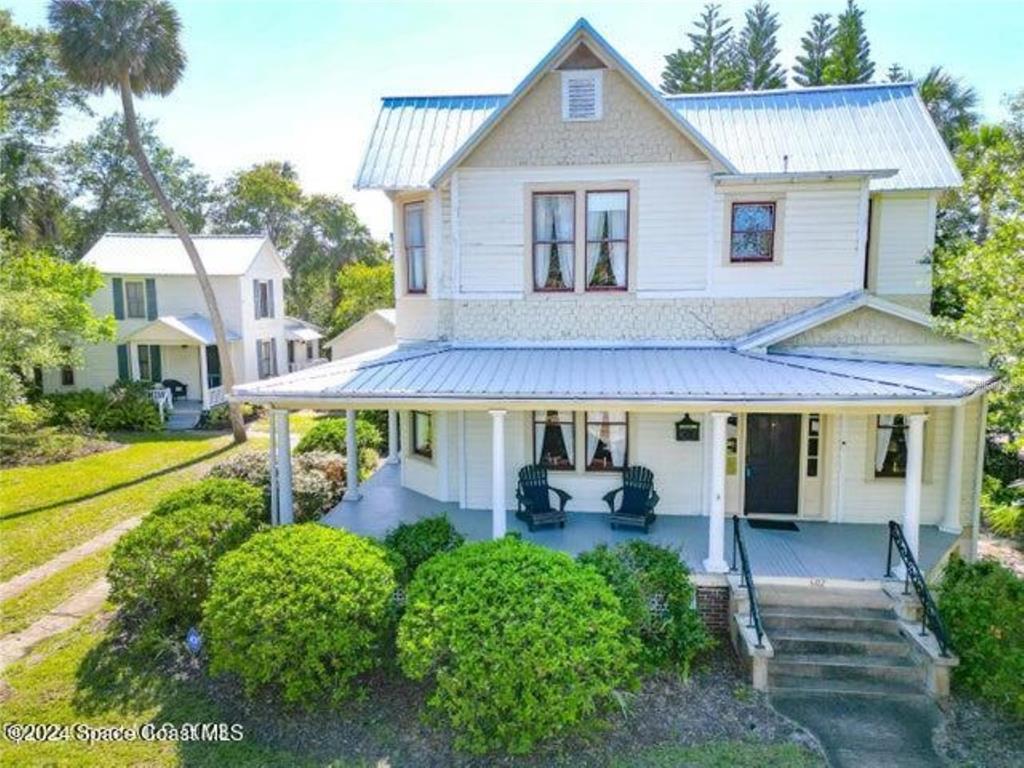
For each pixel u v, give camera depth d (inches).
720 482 390.9
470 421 536.4
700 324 506.6
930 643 334.6
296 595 305.9
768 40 1408.7
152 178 962.1
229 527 399.5
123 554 374.0
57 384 1251.8
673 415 502.9
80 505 668.7
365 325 1314.0
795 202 489.4
